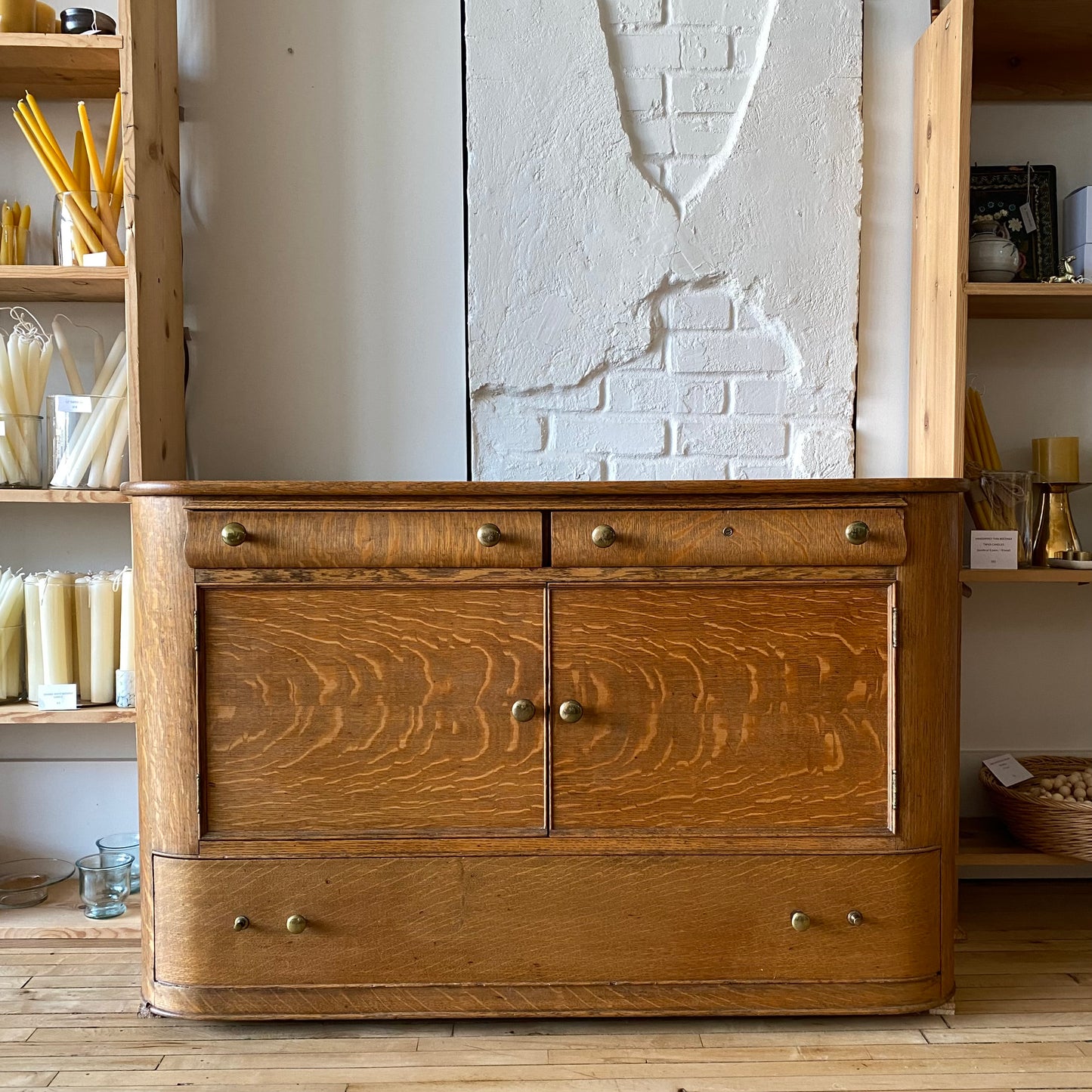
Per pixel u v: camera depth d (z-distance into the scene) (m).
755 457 1.83
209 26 1.78
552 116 1.76
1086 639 1.93
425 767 1.34
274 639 1.34
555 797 1.34
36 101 1.77
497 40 1.75
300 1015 1.34
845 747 1.35
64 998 1.46
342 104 1.80
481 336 1.79
